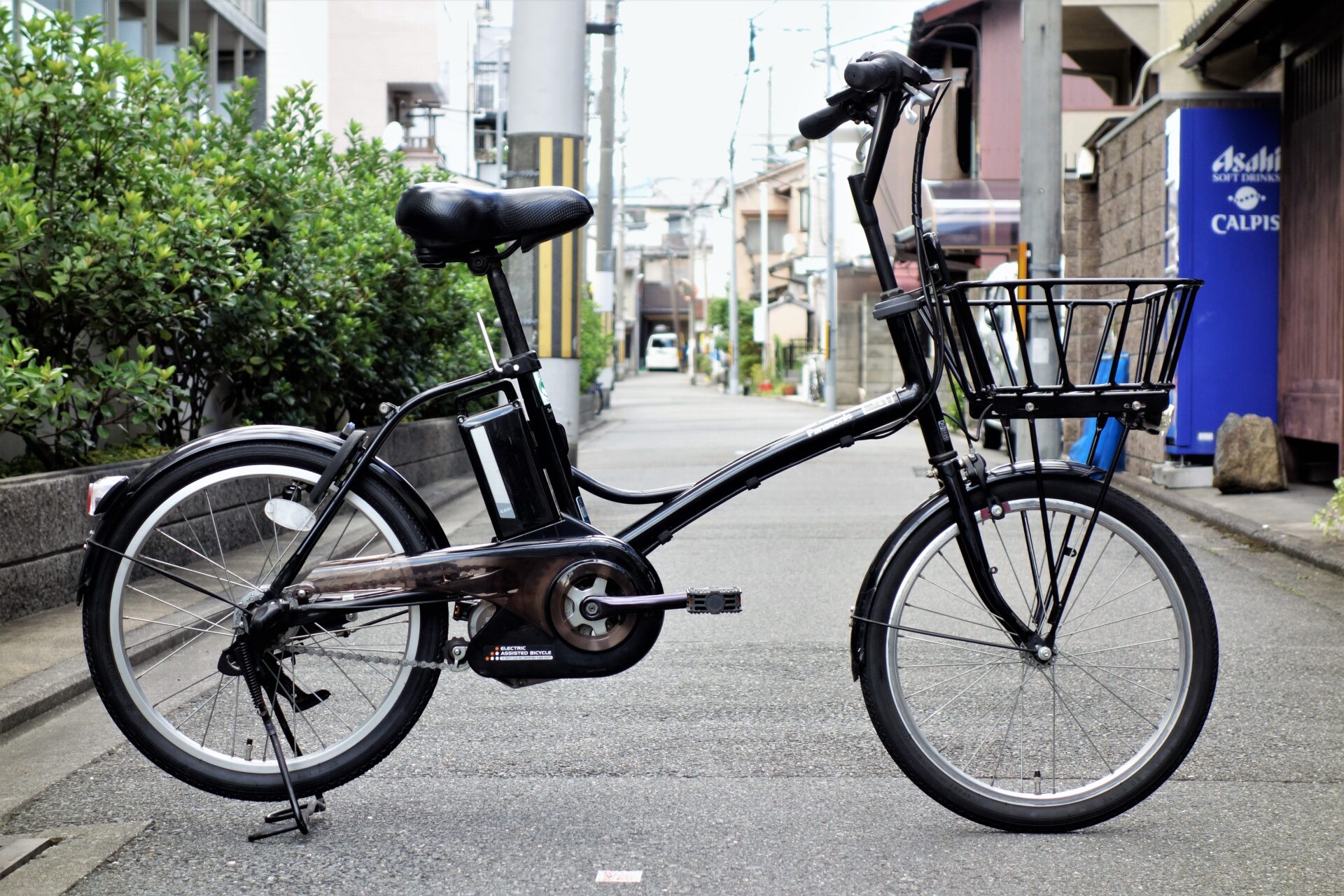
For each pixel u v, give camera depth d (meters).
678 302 107.50
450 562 2.96
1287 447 10.42
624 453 15.73
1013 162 22.45
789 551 7.71
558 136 12.16
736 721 3.98
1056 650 3.09
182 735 3.05
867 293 34.09
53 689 4.23
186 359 8.03
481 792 3.31
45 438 6.65
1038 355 11.38
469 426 3.01
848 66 2.95
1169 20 15.72
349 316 8.98
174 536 3.62
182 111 7.64
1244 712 4.02
